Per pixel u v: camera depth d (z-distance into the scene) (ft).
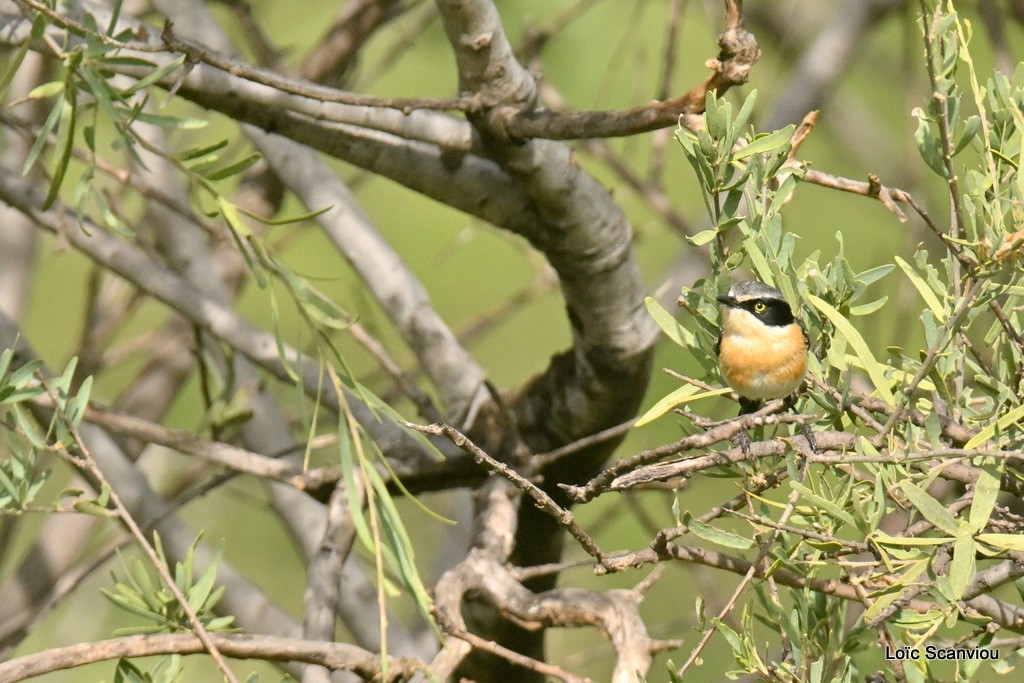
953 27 23.81
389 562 22.12
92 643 21.18
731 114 22.85
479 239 60.08
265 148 34.78
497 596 25.68
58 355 59.72
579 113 26.14
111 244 33.35
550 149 28.07
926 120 22.09
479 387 33.14
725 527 47.65
